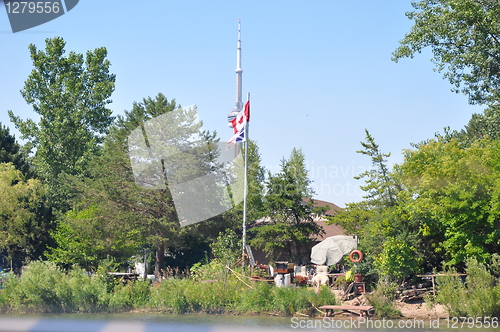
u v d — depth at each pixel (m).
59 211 40.84
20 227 39.97
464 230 20.78
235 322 17.67
